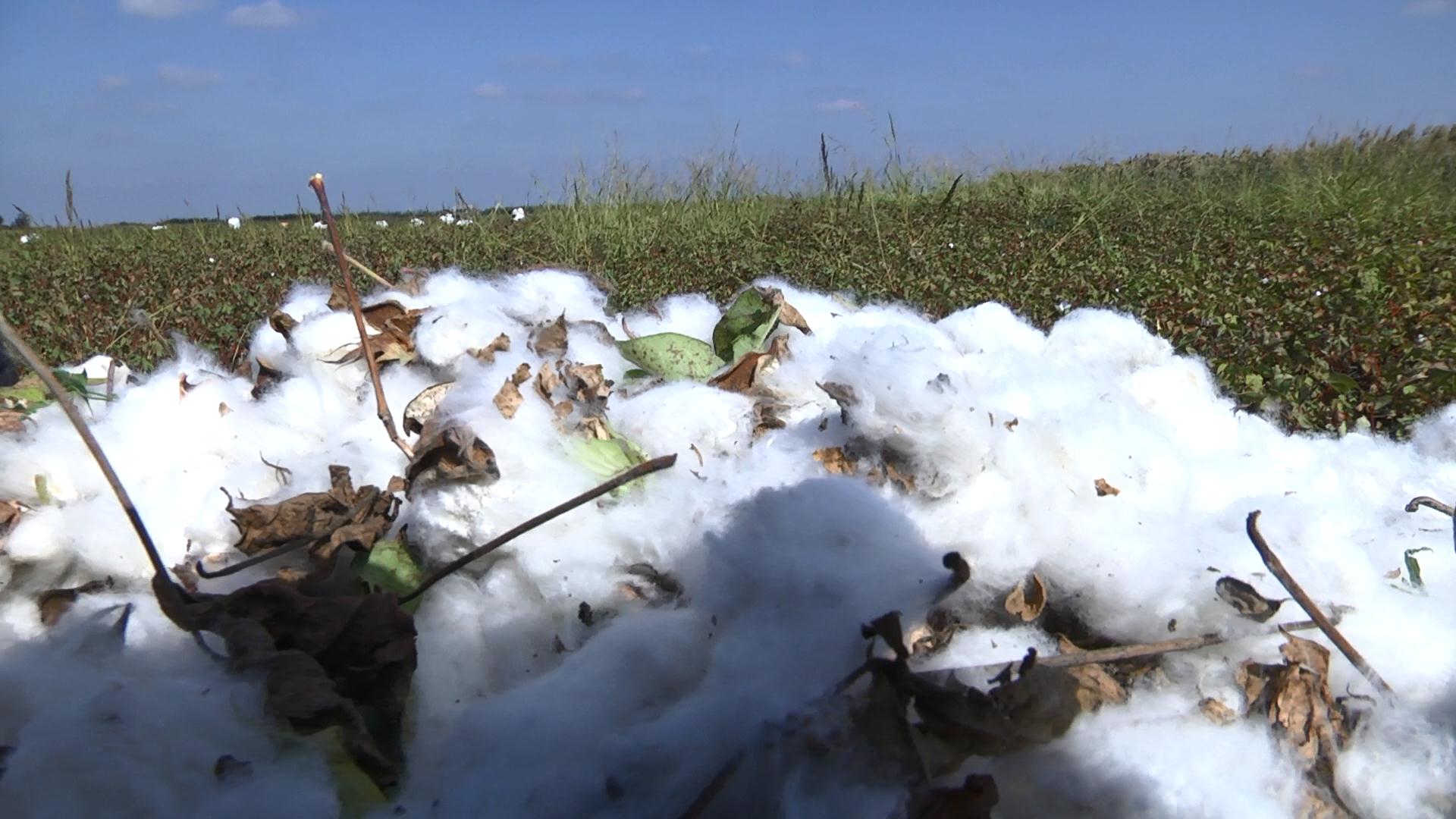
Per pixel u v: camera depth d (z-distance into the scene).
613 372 1.99
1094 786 1.13
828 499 1.37
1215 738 1.21
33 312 6.32
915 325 1.99
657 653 1.32
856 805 1.07
